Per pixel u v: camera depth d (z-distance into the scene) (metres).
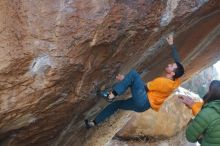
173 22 4.79
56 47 3.99
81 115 5.55
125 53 4.79
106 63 4.68
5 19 3.70
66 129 5.64
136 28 4.44
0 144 5.01
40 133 5.27
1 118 4.36
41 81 4.19
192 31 5.55
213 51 6.61
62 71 4.23
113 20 4.14
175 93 10.44
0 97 4.09
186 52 6.17
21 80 4.06
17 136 5.03
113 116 6.38
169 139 10.53
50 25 3.87
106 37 4.24
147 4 4.26
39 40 3.89
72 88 4.65
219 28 5.97
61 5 3.84
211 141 4.08
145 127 10.16
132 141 10.23
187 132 4.22
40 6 3.78
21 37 3.81
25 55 3.88
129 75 5.00
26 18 3.78
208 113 4.08
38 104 4.48
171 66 5.14
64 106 4.88
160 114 10.30
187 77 7.68
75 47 4.09
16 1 3.70
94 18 4.00
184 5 4.62
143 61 5.50
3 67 3.85
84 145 6.57
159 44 5.27
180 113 10.62
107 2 4.00
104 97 5.12
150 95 5.08
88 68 4.48
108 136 7.02
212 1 4.91
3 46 3.77
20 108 4.34
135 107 5.26
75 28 3.98
